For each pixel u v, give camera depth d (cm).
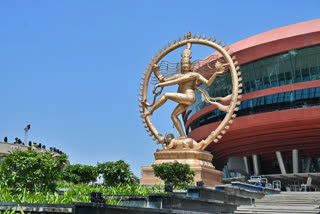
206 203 1247
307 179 4062
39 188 1220
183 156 2033
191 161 1997
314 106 4216
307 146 4684
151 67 2350
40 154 1248
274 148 4878
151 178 2052
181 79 2206
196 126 5672
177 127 2183
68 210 834
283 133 4503
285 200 1686
